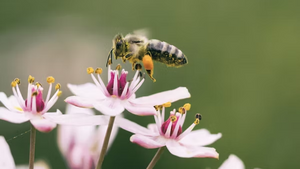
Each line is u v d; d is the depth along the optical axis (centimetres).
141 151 20
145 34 15
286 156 23
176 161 20
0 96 14
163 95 14
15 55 22
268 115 23
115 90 14
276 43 25
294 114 23
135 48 15
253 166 23
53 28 23
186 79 23
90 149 15
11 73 22
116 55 15
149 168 14
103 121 14
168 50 15
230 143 23
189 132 14
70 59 22
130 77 22
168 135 14
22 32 23
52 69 22
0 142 15
